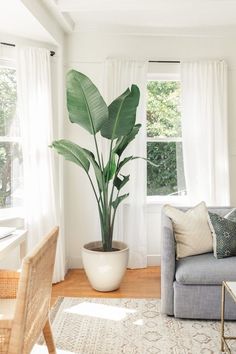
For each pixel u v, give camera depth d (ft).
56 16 10.76
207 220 9.76
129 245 12.62
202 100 12.50
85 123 9.89
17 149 11.25
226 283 7.14
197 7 10.43
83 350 7.43
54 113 11.84
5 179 11.07
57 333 8.08
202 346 7.60
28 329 4.90
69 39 12.51
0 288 6.31
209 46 12.80
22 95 10.52
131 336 7.98
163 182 13.41
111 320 8.73
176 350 7.44
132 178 12.42
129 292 10.58
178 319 8.81
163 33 12.48
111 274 10.30
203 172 12.55
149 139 13.29
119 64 12.25
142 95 12.47
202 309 8.63
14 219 10.91
